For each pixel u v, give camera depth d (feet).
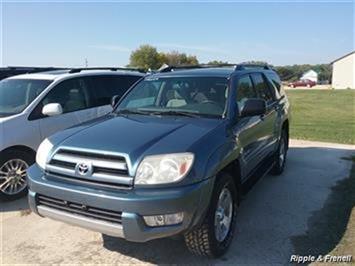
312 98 102.01
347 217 15.83
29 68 33.65
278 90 21.99
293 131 39.37
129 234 10.50
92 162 11.14
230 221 13.16
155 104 15.64
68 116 20.71
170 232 10.59
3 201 18.11
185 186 10.66
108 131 12.53
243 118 14.73
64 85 21.16
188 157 10.91
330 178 21.43
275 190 19.40
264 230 14.66
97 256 12.85
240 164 13.89
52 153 12.05
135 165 10.70
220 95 14.71
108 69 24.95
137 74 25.86
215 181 11.81
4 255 13.01
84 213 11.17
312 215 16.11
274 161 20.56
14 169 18.33
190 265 12.28
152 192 10.48
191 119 13.71
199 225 11.21
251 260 12.51
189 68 18.42
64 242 13.88
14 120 18.39
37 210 12.14
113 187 10.80
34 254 13.06
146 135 11.91
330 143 32.12
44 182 11.76
